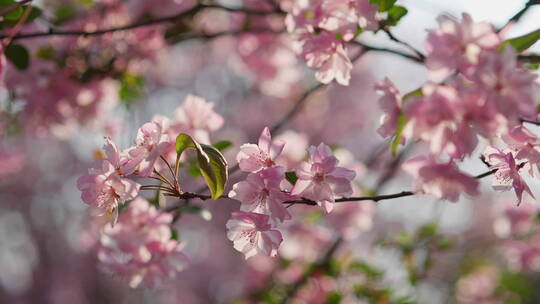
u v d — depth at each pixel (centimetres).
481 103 217
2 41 400
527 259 650
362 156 1344
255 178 243
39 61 502
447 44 222
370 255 594
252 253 254
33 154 1404
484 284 709
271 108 1290
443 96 222
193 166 352
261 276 675
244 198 245
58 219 1562
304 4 310
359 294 553
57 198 1520
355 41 352
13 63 404
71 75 514
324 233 604
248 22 625
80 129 556
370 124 1359
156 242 343
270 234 252
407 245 578
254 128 1293
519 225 613
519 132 243
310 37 313
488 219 1190
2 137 549
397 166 550
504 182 258
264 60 671
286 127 1243
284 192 248
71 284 1605
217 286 1481
